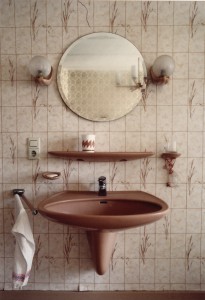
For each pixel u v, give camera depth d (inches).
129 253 50.5
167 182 49.4
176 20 48.3
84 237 50.5
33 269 50.7
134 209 44.5
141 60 48.1
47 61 44.9
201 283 50.7
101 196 45.9
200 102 48.9
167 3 48.2
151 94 48.8
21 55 48.4
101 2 48.2
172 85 48.8
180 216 49.9
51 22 48.3
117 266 50.7
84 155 43.9
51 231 50.3
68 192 48.6
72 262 50.7
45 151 49.3
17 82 48.6
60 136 49.1
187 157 49.4
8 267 50.6
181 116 49.0
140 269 50.7
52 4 48.1
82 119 49.1
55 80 48.7
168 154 46.8
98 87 48.4
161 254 50.4
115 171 49.7
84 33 48.4
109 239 43.4
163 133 49.1
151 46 48.4
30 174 49.5
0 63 48.4
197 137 49.2
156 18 48.3
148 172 49.6
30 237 43.4
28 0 48.1
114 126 49.1
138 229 50.3
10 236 50.1
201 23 48.4
